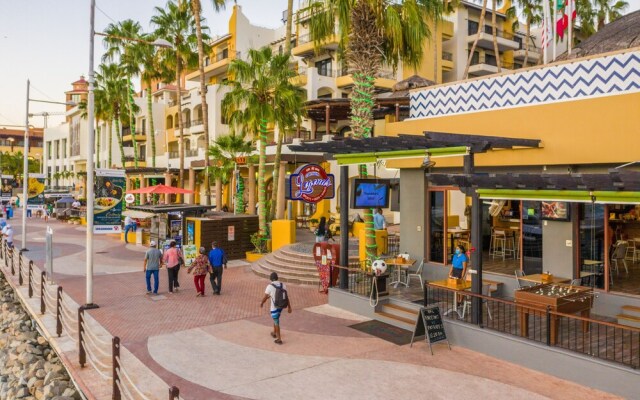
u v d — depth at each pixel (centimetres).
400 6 1608
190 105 5072
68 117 8219
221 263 1614
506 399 823
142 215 2503
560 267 1277
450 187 1549
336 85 3959
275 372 949
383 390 862
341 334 1180
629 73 1141
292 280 1767
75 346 1132
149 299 1548
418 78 2714
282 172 3098
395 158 1288
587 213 1231
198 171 4688
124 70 4581
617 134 1148
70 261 2312
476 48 4934
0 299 2086
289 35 2512
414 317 1227
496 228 1659
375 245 1591
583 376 873
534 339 972
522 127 1329
